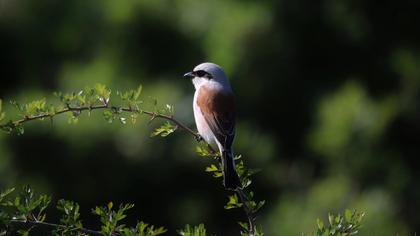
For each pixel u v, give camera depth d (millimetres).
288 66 15672
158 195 14773
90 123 14102
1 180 14078
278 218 14391
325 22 16172
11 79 17828
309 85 16078
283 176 15508
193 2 15680
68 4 17078
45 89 17156
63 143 14281
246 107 15609
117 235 5855
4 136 14062
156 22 15906
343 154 14648
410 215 14477
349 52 16578
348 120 14609
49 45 17297
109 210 5891
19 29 17547
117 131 14062
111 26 16219
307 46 16203
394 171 14578
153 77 15969
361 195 14227
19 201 5805
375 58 16656
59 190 14375
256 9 15305
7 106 14984
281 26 15570
